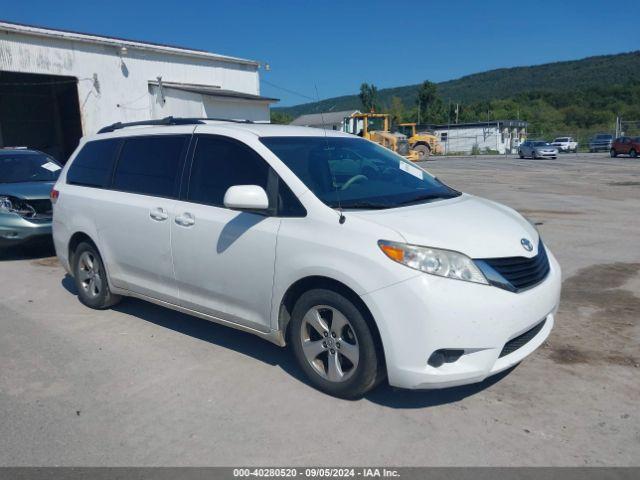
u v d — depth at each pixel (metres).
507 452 3.31
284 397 4.00
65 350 4.91
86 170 5.96
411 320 3.48
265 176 4.29
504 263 3.70
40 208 8.45
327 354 4.00
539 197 15.42
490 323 3.52
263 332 4.32
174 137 5.09
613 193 16.36
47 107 29.48
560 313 5.65
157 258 5.00
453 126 62.66
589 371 4.34
